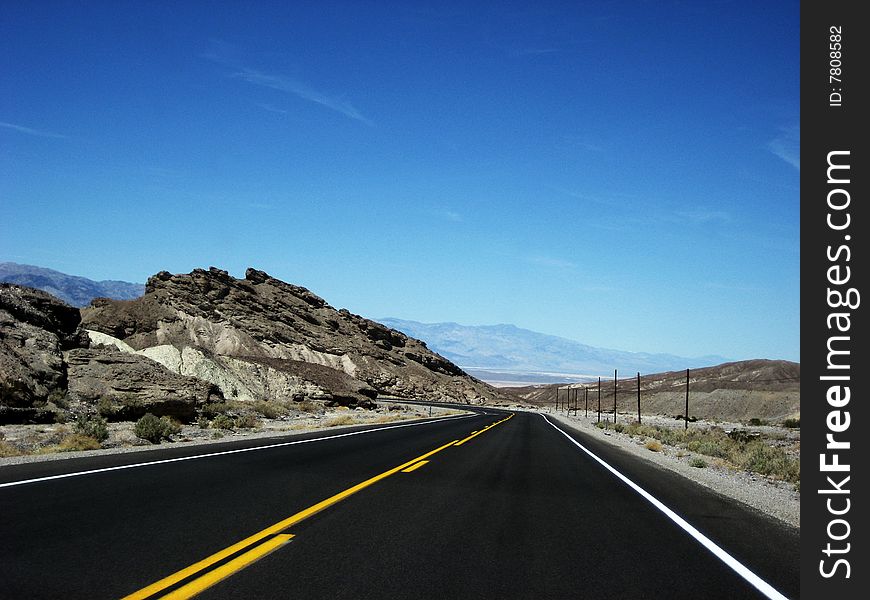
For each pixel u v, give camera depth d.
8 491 10.30
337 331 176.50
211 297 140.62
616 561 7.28
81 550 6.77
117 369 36.12
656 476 17.42
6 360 28.92
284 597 5.48
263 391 77.06
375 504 10.48
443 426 46.12
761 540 8.90
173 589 5.55
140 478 12.30
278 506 9.84
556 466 18.80
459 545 7.77
